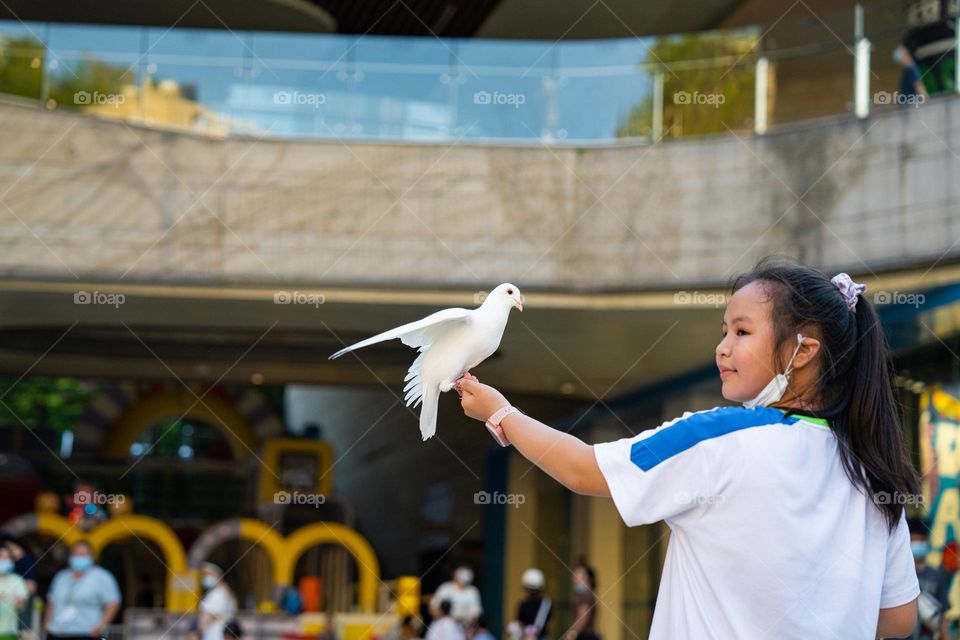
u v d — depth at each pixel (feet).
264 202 42.19
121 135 41.81
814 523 7.12
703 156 40.04
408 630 45.78
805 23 38.17
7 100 41.29
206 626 41.45
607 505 60.49
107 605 36.63
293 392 86.48
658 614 7.40
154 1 49.11
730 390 7.84
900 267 35.29
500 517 67.77
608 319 43.29
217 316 46.32
